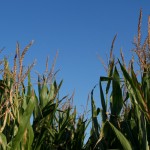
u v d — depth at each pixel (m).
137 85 2.77
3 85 3.17
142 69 3.01
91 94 3.38
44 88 3.63
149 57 2.98
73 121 4.00
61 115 4.08
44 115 3.36
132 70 2.79
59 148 3.61
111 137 3.05
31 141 2.89
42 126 3.29
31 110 2.83
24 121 2.80
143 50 2.97
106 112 3.12
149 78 2.90
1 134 2.78
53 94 3.73
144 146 2.75
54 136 3.59
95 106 3.37
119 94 3.11
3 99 3.24
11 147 2.76
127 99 3.29
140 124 2.81
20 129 2.78
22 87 3.43
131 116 3.21
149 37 2.95
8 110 2.87
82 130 3.68
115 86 3.12
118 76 3.13
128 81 2.80
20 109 3.02
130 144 2.85
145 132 2.76
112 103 3.12
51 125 3.60
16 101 3.04
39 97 3.69
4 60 3.37
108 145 3.05
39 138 3.19
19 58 3.12
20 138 2.78
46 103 3.61
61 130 3.60
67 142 3.68
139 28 2.97
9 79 3.35
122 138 2.79
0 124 3.10
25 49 3.12
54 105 3.42
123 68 2.81
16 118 3.00
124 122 3.02
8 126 3.14
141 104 2.77
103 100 3.20
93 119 3.24
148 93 2.77
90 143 3.43
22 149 2.87
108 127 3.02
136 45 2.99
